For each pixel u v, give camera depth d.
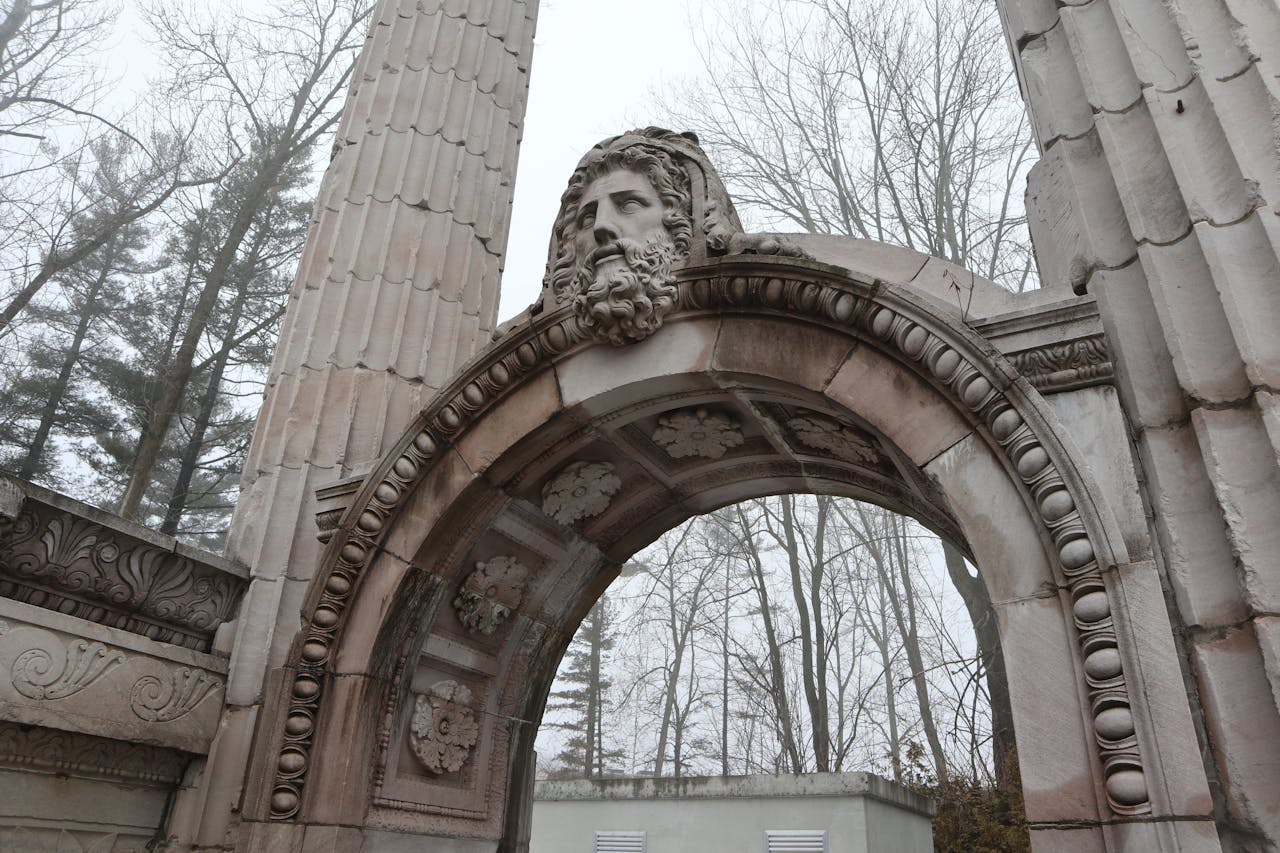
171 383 8.04
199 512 8.57
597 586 5.12
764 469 4.49
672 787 10.42
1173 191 3.19
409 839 4.07
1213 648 2.56
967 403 3.00
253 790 3.73
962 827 10.23
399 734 4.13
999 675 10.25
